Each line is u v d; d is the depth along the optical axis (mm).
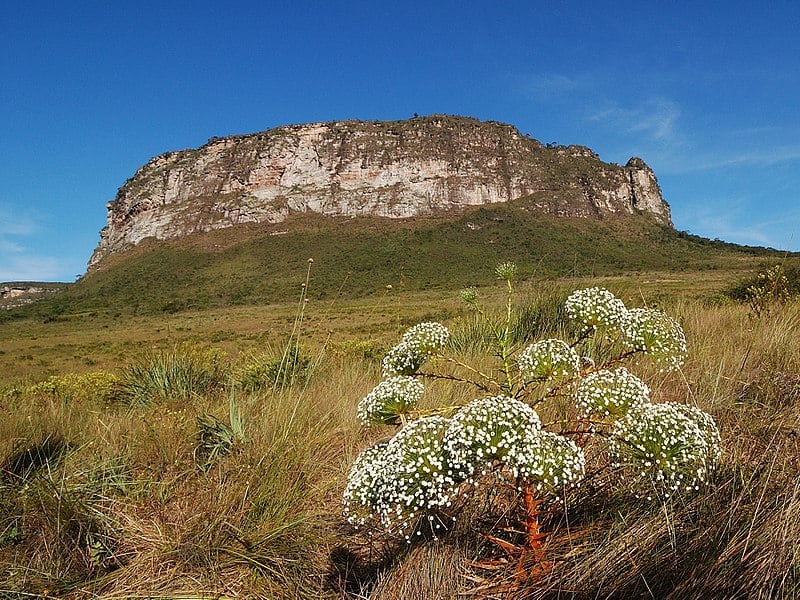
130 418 5109
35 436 4395
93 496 3514
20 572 2789
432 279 100500
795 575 1769
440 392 4672
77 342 54000
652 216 197000
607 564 2047
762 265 12031
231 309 95000
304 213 197750
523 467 1866
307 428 4535
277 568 2803
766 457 2568
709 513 2170
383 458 2211
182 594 2654
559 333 6461
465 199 196625
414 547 2496
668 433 1942
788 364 4316
